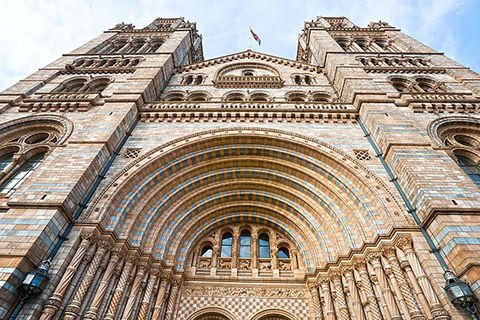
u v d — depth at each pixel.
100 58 27.11
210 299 13.78
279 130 17.31
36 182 12.09
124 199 13.71
